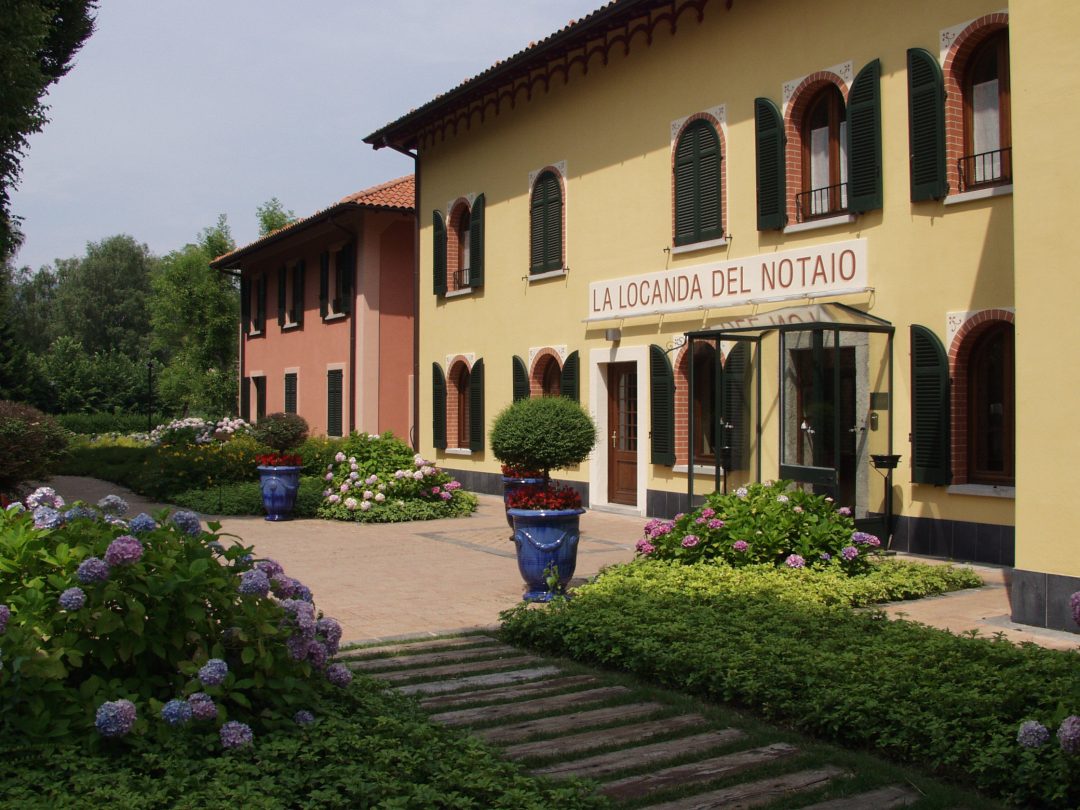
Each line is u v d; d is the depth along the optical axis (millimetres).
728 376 13273
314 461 19359
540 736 5473
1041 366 7863
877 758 5180
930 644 6508
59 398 52781
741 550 9633
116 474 22641
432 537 14070
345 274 25594
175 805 3850
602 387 17031
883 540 11805
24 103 14805
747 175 13992
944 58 11336
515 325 19109
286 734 4664
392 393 25078
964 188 11289
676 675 6445
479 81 18641
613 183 16531
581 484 17406
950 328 11281
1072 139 7648
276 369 30688
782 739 5473
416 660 7227
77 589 4418
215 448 20234
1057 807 4469
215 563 4918
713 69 14523
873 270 12172
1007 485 10898
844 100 12641
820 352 11711
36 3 15367
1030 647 6426
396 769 4398
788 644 6605
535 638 7594
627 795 4582
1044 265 7824
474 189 20438
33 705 4293
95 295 72438
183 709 4355
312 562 11805
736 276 14078
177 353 51000
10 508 5281
